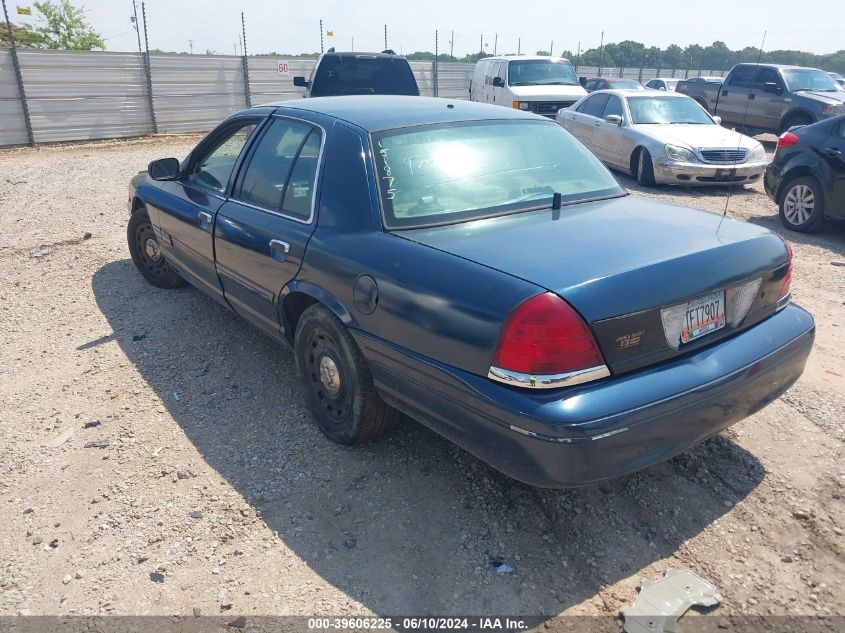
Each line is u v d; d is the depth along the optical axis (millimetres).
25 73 16328
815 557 2836
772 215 9133
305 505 3197
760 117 16156
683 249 2848
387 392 3131
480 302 2596
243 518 3119
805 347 3221
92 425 3908
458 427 2754
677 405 2607
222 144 4711
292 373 4473
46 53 16547
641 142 10992
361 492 3270
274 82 20875
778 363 3029
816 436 3654
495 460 2633
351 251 3193
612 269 2607
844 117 7785
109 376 4480
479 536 2975
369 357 3154
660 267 2672
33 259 6832
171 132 19359
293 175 3811
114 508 3201
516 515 3096
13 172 11523
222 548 2945
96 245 7230
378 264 3033
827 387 4191
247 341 4934
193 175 4988
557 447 2416
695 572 2771
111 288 6047
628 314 2549
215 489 3322
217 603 2658
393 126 3594
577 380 2479
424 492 3256
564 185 3672
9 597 2709
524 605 2625
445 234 3088
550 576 2764
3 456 3625
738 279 2900
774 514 3082
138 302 5719
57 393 4285
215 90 19875
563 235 3008
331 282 3281
